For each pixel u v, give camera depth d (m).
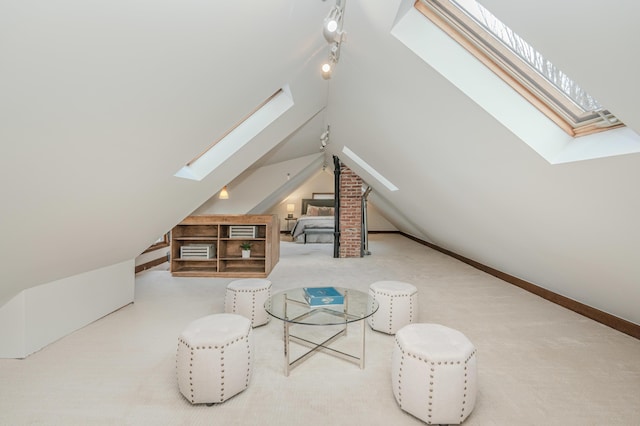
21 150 1.13
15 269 1.95
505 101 1.64
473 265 5.39
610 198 1.58
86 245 2.37
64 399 1.78
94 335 2.65
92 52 0.97
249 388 1.90
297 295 2.59
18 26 0.75
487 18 1.41
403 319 2.66
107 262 3.04
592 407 1.73
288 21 1.68
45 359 2.24
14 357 2.25
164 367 2.13
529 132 1.64
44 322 2.43
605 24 0.89
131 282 3.49
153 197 2.43
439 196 3.53
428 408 1.58
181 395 1.82
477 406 1.73
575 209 1.87
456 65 1.65
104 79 1.11
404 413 1.68
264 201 6.86
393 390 1.78
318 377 2.02
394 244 8.11
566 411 1.70
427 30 1.63
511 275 4.30
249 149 3.29
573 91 1.41
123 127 1.44
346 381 1.97
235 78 1.81
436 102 1.96
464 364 1.58
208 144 2.32
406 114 2.40
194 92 1.62
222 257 4.89
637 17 0.82
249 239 4.86
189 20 1.14
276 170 6.45
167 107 1.55
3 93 0.89
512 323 2.92
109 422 1.60
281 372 2.07
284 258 6.14
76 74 1.00
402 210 6.04
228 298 2.93
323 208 10.09
